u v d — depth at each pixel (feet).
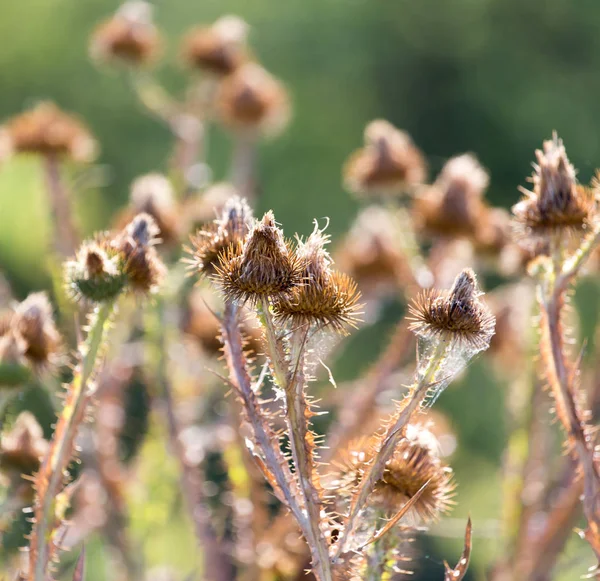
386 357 4.90
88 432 4.79
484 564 4.91
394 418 3.68
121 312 4.83
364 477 3.67
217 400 4.87
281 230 3.67
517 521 4.61
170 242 4.65
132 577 4.79
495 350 5.00
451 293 3.71
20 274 8.57
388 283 5.16
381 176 5.35
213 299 4.69
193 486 4.66
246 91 6.19
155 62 6.59
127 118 14.15
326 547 3.64
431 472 3.77
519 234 3.92
